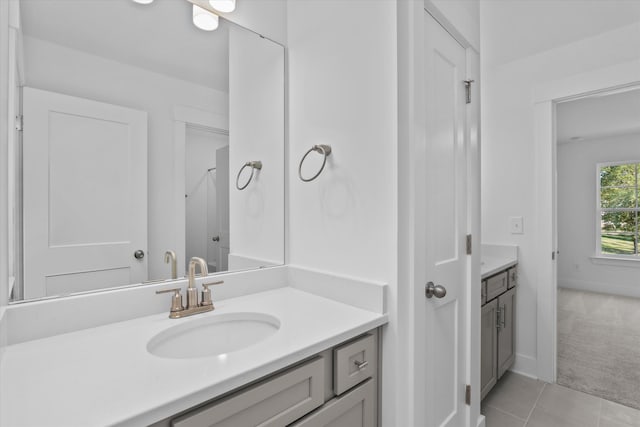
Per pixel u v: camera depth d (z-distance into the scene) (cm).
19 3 87
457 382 140
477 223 154
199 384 63
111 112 104
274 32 146
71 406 56
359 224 118
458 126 142
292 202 147
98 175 101
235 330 108
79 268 97
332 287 123
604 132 446
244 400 70
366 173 115
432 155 123
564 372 227
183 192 121
